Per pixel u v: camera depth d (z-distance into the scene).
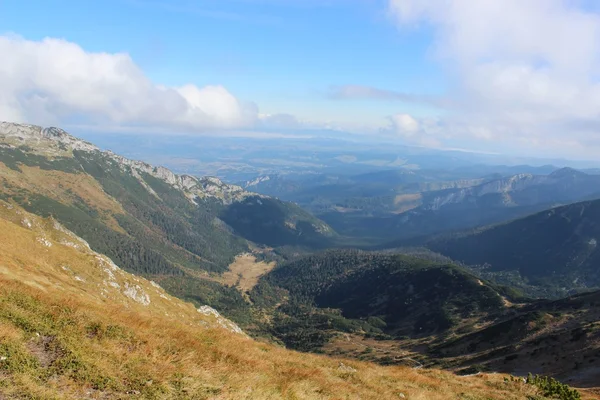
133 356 19.23
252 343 34.19
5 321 18.16
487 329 162.62
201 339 26.77
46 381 14.92
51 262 65.56
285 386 21.23
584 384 67.25
